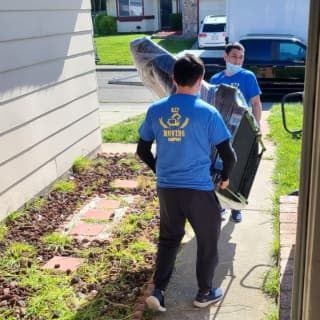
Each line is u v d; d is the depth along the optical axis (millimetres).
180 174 3107
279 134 8195
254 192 5715
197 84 3078
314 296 1370
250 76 4684
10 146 5008
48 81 5809
